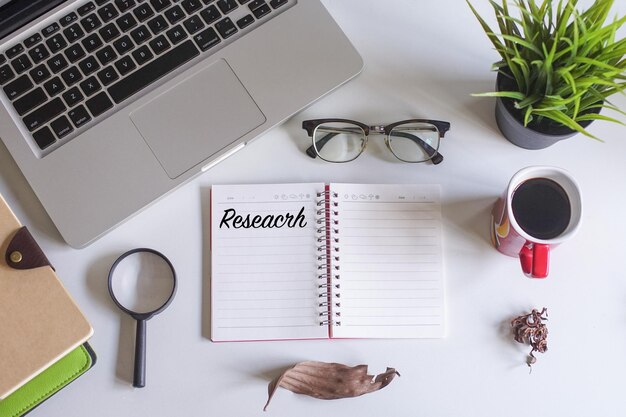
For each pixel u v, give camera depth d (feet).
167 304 2.27
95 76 2.29
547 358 2.28
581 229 2.37
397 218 2.37
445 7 2.55
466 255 2.36
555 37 1.99
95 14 2.32
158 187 2.25
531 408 2.24
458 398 2.25
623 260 2.35
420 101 2.48
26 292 2.10
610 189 2.40
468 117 2.46
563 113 2.06
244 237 2.34
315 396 2.21
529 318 2.28
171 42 2.33
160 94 2.30
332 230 2.35
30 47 2.29
